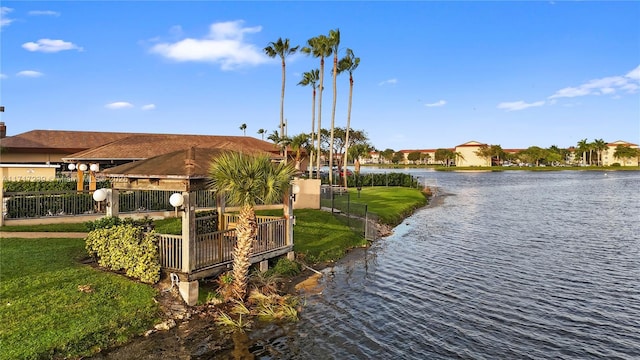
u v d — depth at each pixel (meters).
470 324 12.07
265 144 48.97
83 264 13.54
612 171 149.88
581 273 17.41
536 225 30.12
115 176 13.41
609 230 28.03
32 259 13.66
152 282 12.34
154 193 21.98
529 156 184.25
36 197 19.27
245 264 12.79
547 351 10.47
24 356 8.59
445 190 63.91
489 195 55.28
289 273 15.77
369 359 9.91
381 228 27.06
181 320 11.35
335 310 12.90
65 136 41.00
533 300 14.10
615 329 11.81
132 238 12.84
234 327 11.22
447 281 16.17
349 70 54.78
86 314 10.43
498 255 20.59
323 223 23.84
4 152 37.34
